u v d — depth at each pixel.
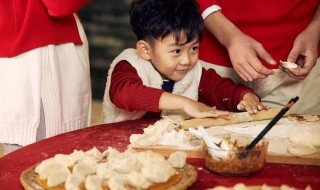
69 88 2.29
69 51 2.26
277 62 2.46
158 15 2.14
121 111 2.39
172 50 2.17
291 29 2.43
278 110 2.10
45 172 1.47
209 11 2.36
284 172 1.61
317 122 2.04
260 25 2.42
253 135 1.90
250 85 2.56
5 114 2.19
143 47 2.28
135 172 1.42
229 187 1.50
